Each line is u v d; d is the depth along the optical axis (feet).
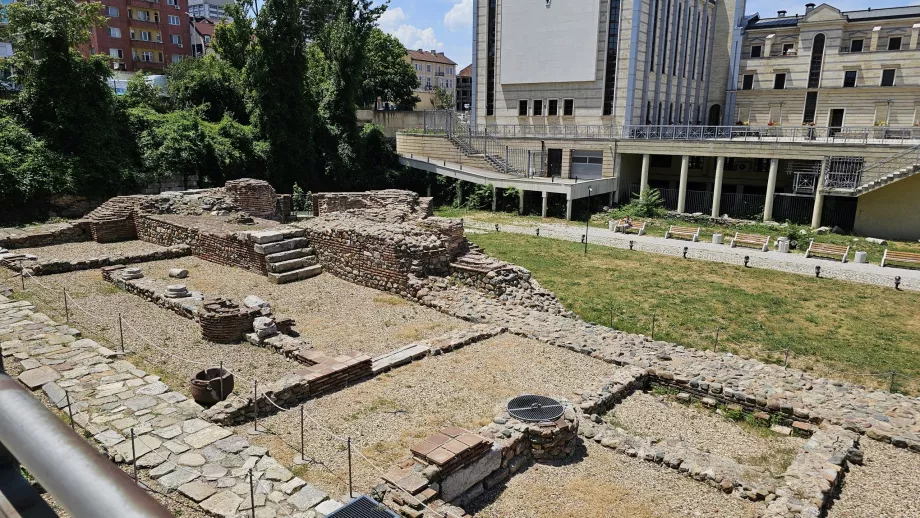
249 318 47.83
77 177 104.32
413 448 29.19
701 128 143.23
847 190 112.68
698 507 29.27
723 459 33.73
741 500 29.96
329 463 30.22
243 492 25.54
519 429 32.86
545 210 132.05
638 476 31.83
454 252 65.92
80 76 109.60
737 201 135.54
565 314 59.26
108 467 3.81
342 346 47.57
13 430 4.32
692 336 57.00
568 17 156.56
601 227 121.60
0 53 151.02
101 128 111.14
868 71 161.38
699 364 46.34
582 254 93.86
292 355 43.86
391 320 54.24
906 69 155.84
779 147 119.44
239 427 33.60
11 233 81.97
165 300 53.62
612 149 142.72
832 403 40.57
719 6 190.60
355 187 157.07
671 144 133.18
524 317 55.06
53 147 106.11
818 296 71.87
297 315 54.80
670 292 72.38
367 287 64.49
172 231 80.28
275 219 101.14
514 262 87.15
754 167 149.59
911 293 73.92
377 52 236.43
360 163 159.43
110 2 219.61
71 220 99.04
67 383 34.24
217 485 25.93
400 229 65.57
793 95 174.70
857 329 60.08
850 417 38.45
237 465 27.48
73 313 50.78
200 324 47.06
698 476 31.55
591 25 153.17
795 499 29.19
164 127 122.52
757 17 193.88
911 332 59.47
